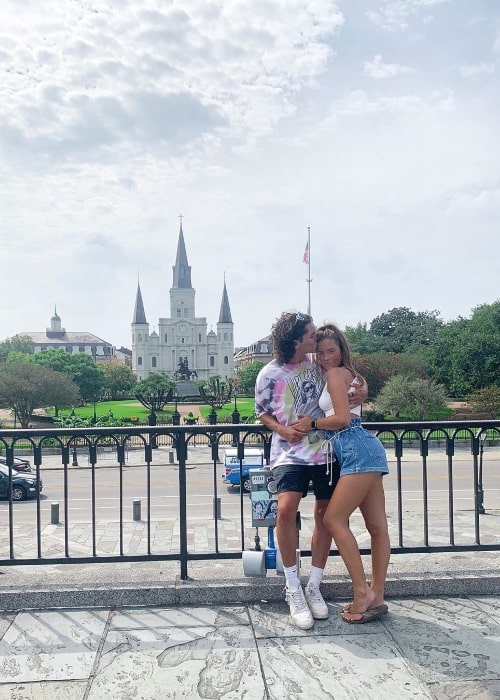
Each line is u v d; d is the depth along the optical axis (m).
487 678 2.96
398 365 42.44
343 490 3.64
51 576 4.25
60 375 44.56
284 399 3.83
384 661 3.15
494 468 20.11
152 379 54.09
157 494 15.98
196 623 3.67
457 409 43.91
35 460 4.41
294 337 3.77
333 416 3.62
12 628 3.63
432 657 3.19
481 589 4.13
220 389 60.97
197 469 20.72
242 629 3.57
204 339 132.25
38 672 3.08
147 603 3.98
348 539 3.64
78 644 3.40
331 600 4.04
